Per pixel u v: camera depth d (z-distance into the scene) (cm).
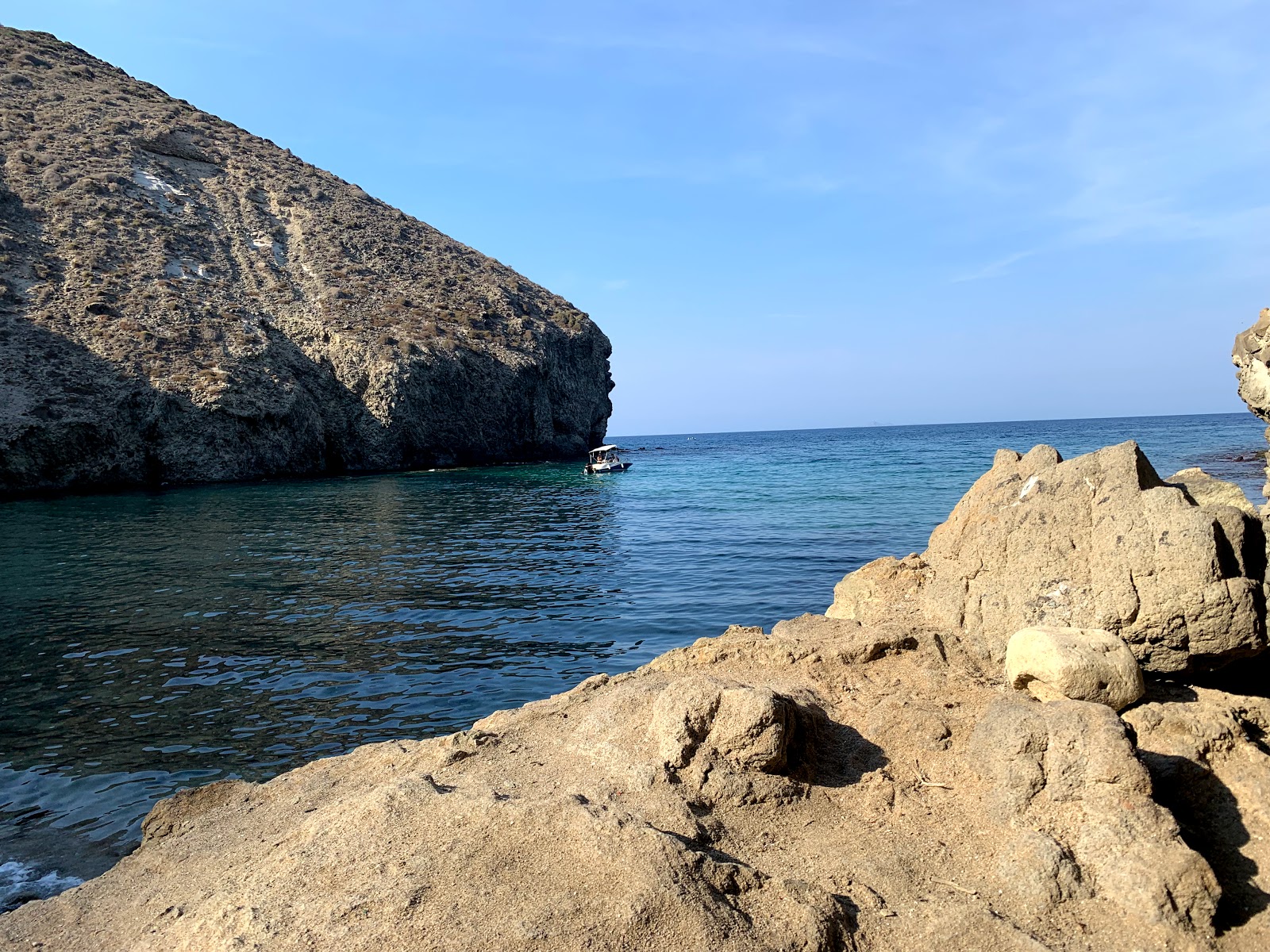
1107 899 402
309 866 408
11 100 7400
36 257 5581
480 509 3688
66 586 1881
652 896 370
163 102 8981
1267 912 401
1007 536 648
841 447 9819
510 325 7669
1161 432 10375
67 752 884
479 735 598
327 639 1387
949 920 381
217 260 6594
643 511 3488
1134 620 548
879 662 669
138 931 427
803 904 387
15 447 4334
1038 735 473
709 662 706
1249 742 501
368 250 7875
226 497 4297
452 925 356
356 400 6078
